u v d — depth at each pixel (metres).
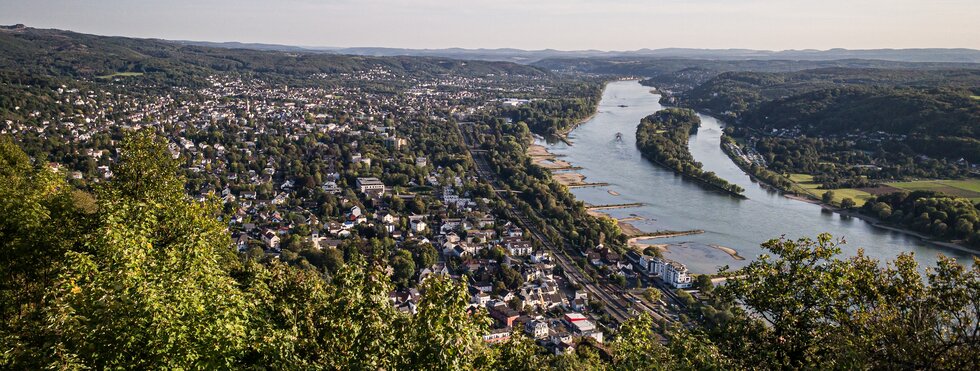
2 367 30.70
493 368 39.00
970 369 30.53
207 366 30.52
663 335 106.31
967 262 155.50
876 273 37.03
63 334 31.91
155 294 31.00
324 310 38.50
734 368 37.47
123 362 30.23
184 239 42.94
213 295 34.06
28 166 80.12
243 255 133.62
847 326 35.56
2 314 42.44
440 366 33.00
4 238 44.84
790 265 39.66
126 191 58.69
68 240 46.06
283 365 33.03
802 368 36.22
